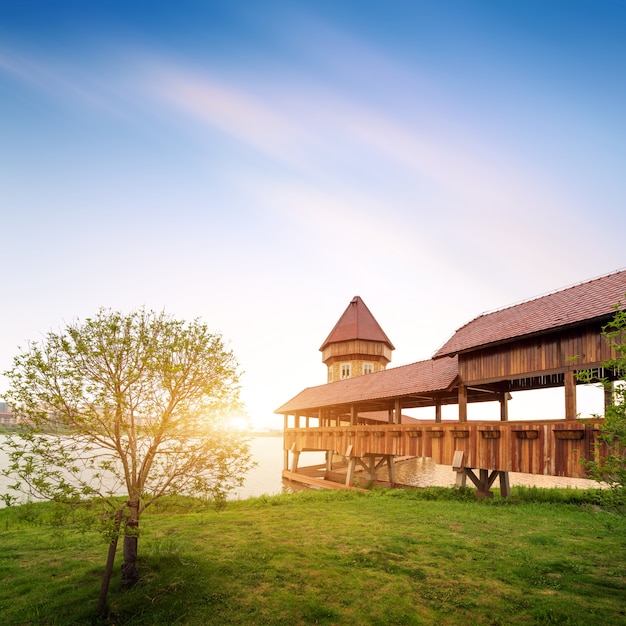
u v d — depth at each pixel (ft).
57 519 20.63
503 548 28.71
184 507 23.27
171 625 18.51
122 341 21.56
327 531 33.04
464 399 55.47
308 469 109.09
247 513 40.73
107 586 19.89
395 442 66.33
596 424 37.32
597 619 18.95
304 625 18.65
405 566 25.14
